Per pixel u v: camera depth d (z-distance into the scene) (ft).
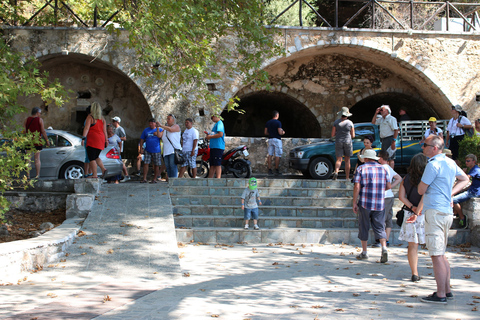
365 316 13.10
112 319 12.60
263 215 29.53
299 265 20.77
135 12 29.63
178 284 17.28
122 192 30.27
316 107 59.06
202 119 47.32
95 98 54.90
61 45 46.19
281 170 47.73
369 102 67.21
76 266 19.45
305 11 65.67
